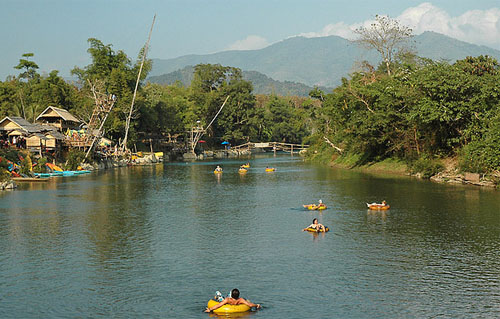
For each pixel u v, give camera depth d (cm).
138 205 5397
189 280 2848
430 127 7312
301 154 17500
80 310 2445
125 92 13338
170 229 4141
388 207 4934
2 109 11944
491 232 3862
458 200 5350
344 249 3459
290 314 2372
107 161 11281
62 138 10238
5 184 6769
